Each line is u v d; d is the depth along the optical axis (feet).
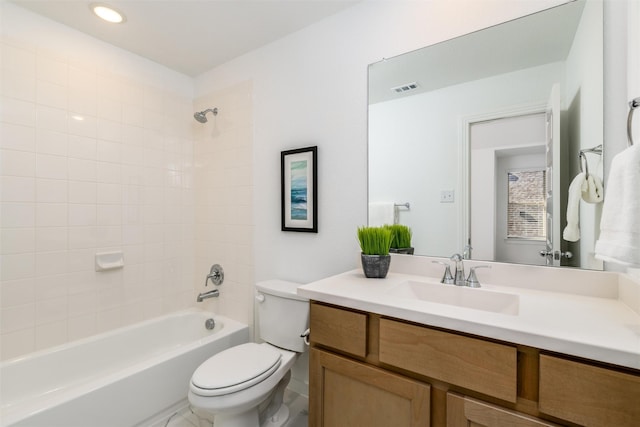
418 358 2.93
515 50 4.03
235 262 7.14
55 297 5.68
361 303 3.33
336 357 3.55
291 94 6.09
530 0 3.89
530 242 3.94
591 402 2.16
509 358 2.48
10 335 5.16
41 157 5.53
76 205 5.98
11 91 5.19
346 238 5.38
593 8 3.54
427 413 2.88
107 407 4.46
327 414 3.65
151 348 6.84
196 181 8.09
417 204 4.76
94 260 6.23
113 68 6.56
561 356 2.30
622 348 2.08
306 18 5.61
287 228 6.07
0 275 5.08
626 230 2.20
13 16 5.20
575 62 3.66
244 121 6.93
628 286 3.04
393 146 4.95
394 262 4.91
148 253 7.19
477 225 4.31
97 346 6.00
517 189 4.04
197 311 7.68
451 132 4.50
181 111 7.89
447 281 4.15
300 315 5.09
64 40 5.82
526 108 3.97
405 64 4.82
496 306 3.66
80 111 6.05
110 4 5.21
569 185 3.68
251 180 6.80
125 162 6.77
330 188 5.56
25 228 5.34
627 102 3.30
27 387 5.12
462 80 4.40
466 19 4.33
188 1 5.13
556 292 3.66
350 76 5.32
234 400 4.08
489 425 2.55
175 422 5.22
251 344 5.26
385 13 4.99
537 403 2.40
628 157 2.23
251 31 6.02
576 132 3.64
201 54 6.94
